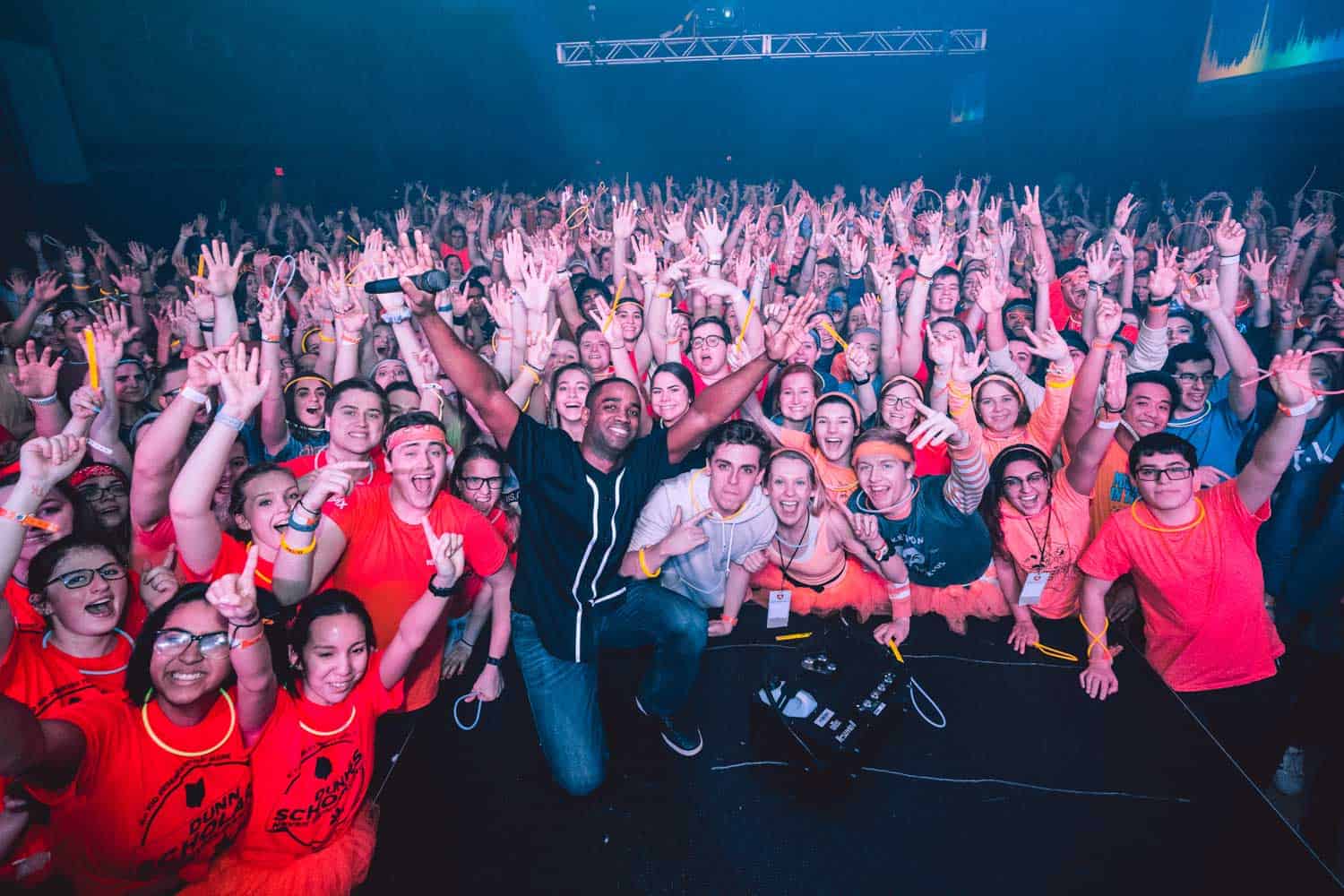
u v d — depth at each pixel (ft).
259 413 12.81
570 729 8.31
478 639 11.34
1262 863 7.40
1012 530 10.64
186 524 7.50
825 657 9.38
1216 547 9.32
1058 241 31.60
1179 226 30.40
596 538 7.86
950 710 9.48
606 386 7.56
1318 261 21.11
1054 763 8.64
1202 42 37.11
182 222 37.86
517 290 10.52
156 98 36.11
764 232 28.86
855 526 10.02
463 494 10.15
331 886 7.14
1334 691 9.25
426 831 8.04
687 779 8.61
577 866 7.63
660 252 23.90
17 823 6.30
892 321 14.43
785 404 12.32
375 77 54.44
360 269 15.71
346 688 6.98
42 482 6.33
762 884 7.38
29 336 15.53
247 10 41.98
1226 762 8.59
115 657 7.22
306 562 7.55
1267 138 33.73
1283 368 8.38
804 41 55.88
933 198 58.54
